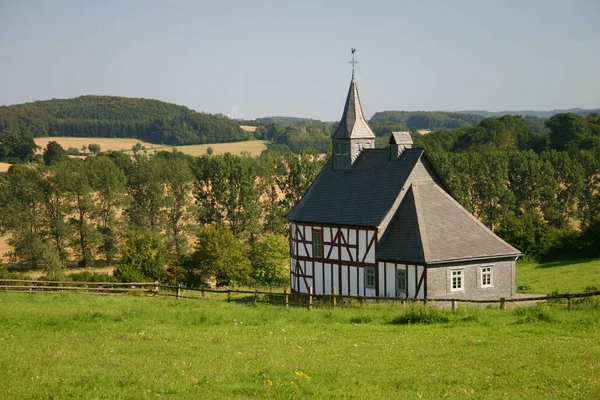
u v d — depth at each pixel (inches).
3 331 1141.1
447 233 1927.9
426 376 840.9
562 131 5344.5
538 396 753.0
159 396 747.4
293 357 937.5
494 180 3988.7
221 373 845.2
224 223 3572.8
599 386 782.5
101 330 1164.5
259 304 1587.1
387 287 1956.2
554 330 1110.4
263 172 3705.7
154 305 1549.0
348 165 2263.8
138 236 2669.8
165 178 3609.7
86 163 3585.1
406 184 2041.1
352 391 779.4
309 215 2222.0
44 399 742.5
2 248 3791.8
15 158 5841.5
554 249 3186.5
